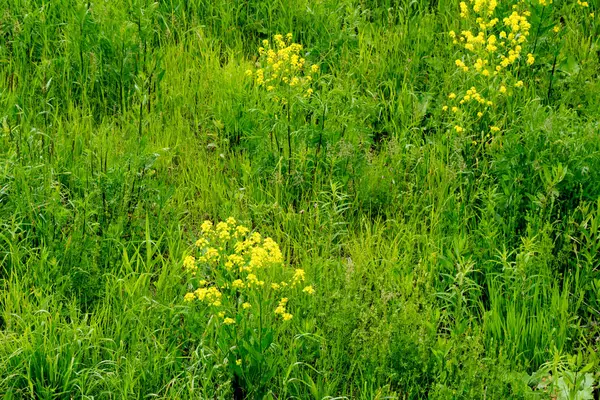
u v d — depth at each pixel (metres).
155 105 6.79
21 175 5.48
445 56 7.39
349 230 5.81
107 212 5.45
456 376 4.42
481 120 6.42
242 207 5.88
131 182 5.60
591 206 5.72
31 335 4.45
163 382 4.47
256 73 6.93
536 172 5.74
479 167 6.03
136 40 7.02
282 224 5.80
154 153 5.82
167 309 4.86
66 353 4.45
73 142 6.20
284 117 6.38
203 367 4.45
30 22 7.07
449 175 5.88
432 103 6.90
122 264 5.10
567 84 6.91
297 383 4.55
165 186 5.81
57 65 6.88
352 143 6.28
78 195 5.62
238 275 4.95
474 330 4.72
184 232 5.76
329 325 4.66
